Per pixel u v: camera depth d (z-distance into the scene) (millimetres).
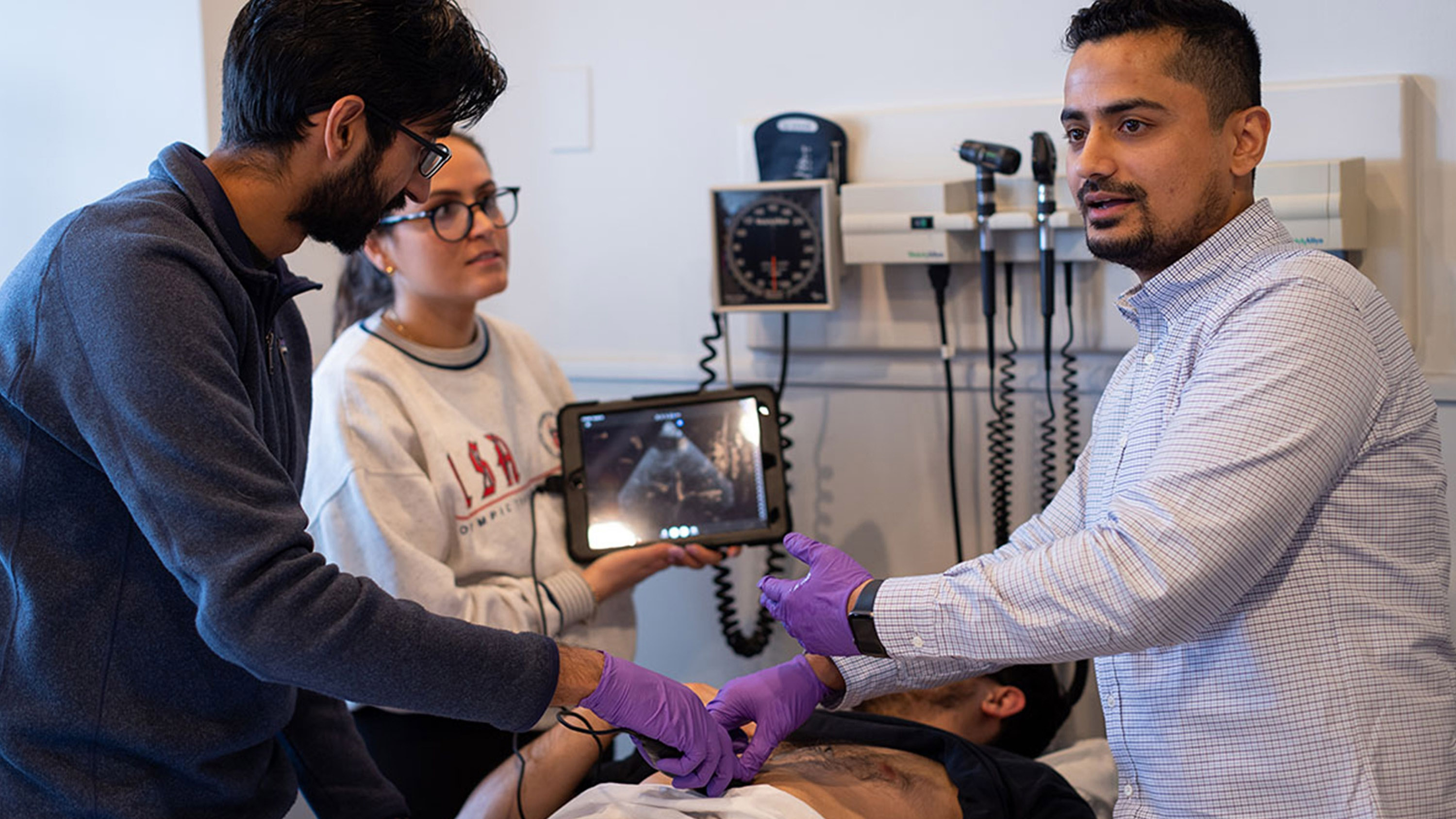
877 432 2006
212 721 1158
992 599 1097
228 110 1127
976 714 1718
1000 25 1832
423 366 1782
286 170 1118
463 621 1136
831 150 1915
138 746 1116
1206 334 1123
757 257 1902
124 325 988
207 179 1107
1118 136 1136
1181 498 1033
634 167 2113
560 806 1510
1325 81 1663
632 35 2080
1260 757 1105
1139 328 1234
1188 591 1020
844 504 2045
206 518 982
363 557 1672
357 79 1085
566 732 1536
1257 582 1058
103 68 2010
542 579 1780
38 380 1021
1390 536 1106
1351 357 1061
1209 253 1144
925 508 1986
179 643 1126
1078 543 1075
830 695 1392
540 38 2148
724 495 1822
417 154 1175
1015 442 1914
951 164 1862
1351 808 1074
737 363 2080
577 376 2197
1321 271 1088
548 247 2205
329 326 2189
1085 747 1797
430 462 1722
